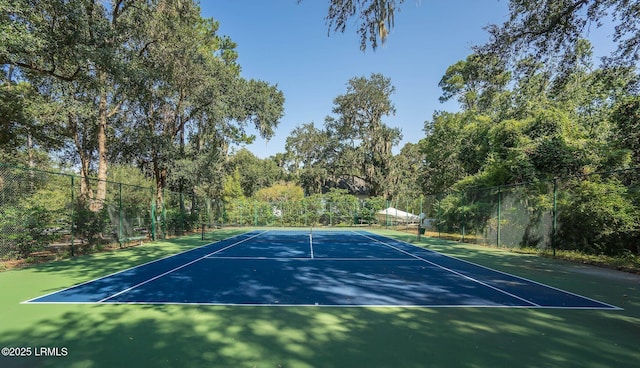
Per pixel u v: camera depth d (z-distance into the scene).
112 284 7.68
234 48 29.80
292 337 4.45
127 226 16.45
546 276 8.96
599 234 11.56
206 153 25.94
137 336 4.45
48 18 10.65
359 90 41.34
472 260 12.02
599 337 4.60
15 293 6.79
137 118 21.41
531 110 19.39
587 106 19.48
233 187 36.75
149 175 25.34
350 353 3.95
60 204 12.93
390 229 31.88
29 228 10.91
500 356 3.93
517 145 17.22
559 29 9.91
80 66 11.55
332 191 37.66
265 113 26.31
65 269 9.69
